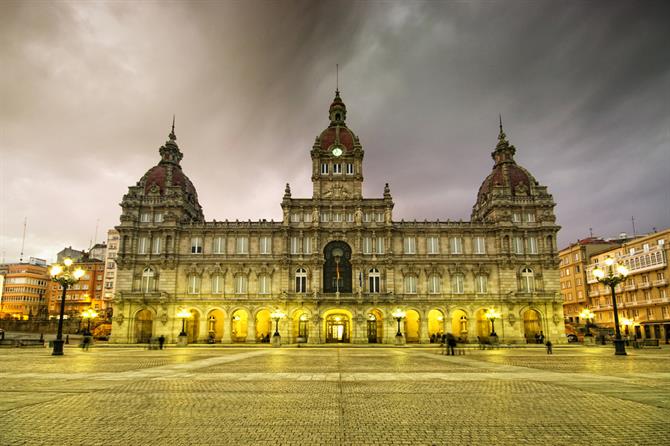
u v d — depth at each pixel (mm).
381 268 87312
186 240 88750
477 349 64938
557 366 36469
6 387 23781
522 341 84125
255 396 21188
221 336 88625
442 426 15539
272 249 88250
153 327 84688
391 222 88750
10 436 14086
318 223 88062
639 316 106375
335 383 25719
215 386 24344
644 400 20141
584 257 127562
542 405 19062
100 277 160500
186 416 16891
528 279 87250
